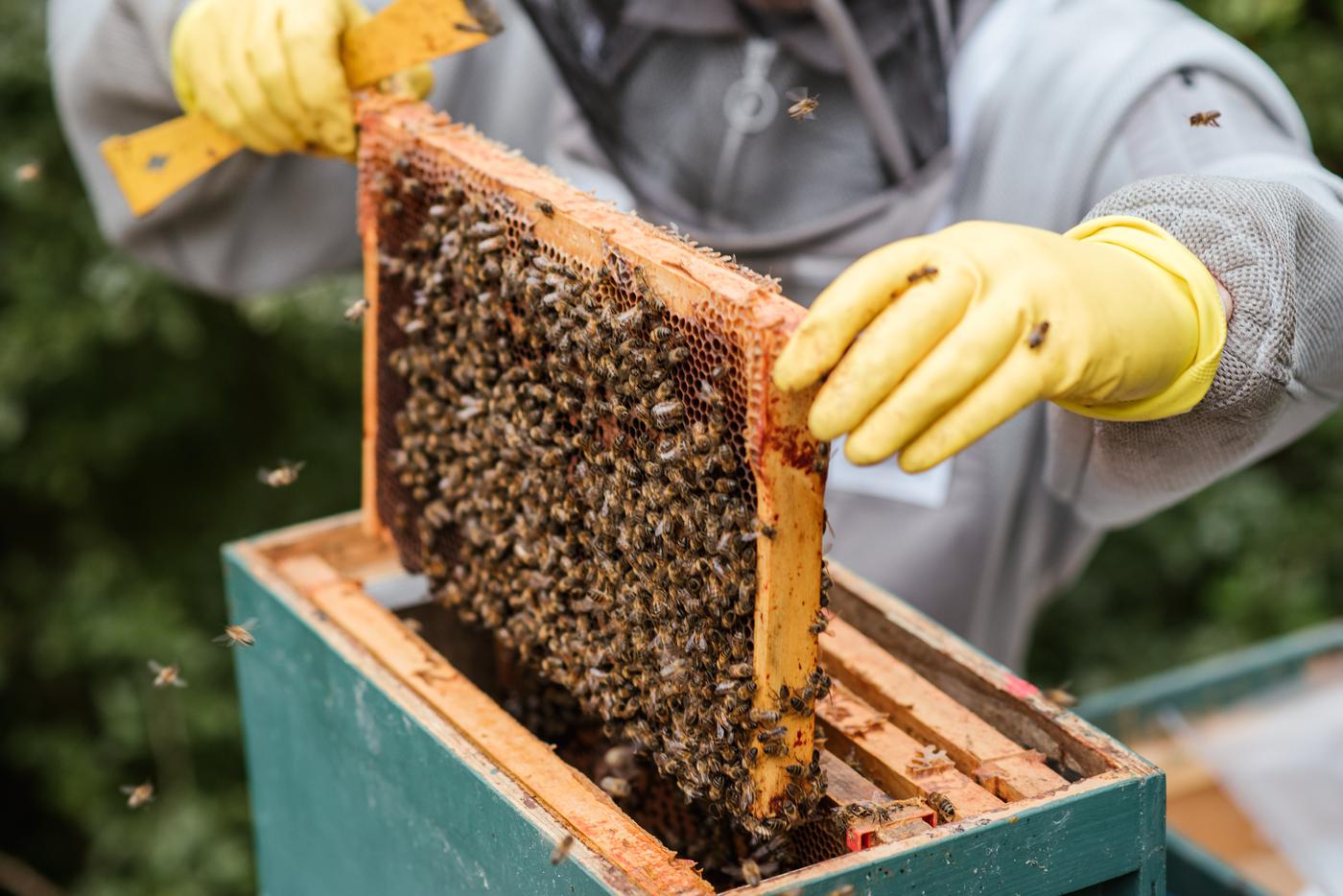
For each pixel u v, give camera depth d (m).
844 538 3.07
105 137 3.25
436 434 2.19
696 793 1.77
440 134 2.09
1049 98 2.85
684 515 1.62
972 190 2.95
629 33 2.91
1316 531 6.31
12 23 5.36
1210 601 6.36
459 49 2.33
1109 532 6.48
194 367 6.18
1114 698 3.24
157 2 2.97
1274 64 5.82
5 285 5.58
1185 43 2.75
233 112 2.54
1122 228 1.75
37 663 6.34
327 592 2.29
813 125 2.88
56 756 6.29
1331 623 6.19
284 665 2.30
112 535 6.38
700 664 1.68
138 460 6.52
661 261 1.61
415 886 2.01
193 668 6.07
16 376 5.48
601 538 1.83
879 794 1.76
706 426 1.59
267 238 3.40
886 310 1.44
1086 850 1.66
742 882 1.89
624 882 1.56
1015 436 2.92
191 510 6.57
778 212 2.92
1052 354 1.44
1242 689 3.33
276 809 2.48
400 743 1.96
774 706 1.60
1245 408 1.83
